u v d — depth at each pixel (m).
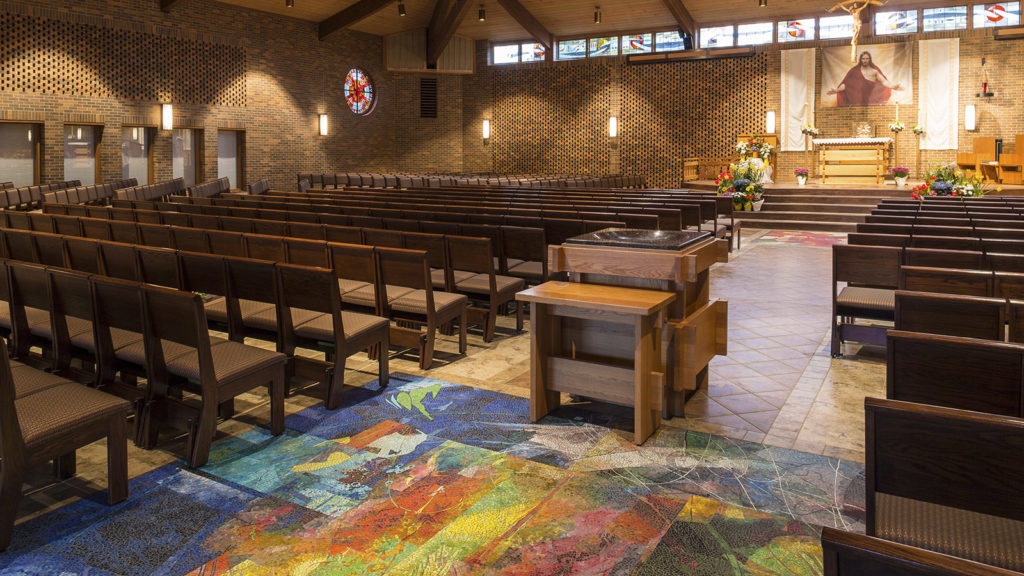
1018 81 17.44
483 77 22.97
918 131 18.06
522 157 23.00
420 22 20.83
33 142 14.13
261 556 2.59
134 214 7.79
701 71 20.72
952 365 2.49
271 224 6.41
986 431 1.71
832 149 18.56
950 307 3.28
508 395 4.36
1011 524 1.96
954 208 8.83
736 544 2.67
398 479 3.21
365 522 2.83
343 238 5.98
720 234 4.90
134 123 15.34
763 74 19.98
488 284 5.62
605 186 17.97
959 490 1.79
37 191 11.83
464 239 5.46
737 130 20.47
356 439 3.67
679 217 8.38
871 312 5.08
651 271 3.70
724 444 3.61
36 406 2.83
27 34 13.49
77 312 3.71
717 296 7.60
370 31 20.91
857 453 3.50
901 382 2.60
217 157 17.31
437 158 22.66
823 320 6.46
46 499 3.01
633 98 21.56
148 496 3.04
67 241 4.93
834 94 19.25
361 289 5.21
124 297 3.46
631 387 3.71
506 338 5.77
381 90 21.58
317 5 17.94
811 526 2.79
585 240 3.91
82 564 2.54
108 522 2.83
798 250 11.50
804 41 19.48
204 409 3.28
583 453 3.50
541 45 22.42
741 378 4.71
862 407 4.15
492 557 2.59
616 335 3.86
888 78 18.66
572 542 2.69
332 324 4.19
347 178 17.72
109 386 3.66
